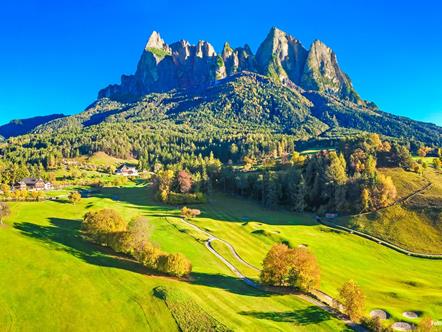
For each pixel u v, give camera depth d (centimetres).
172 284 8581
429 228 14288
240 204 19700
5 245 9462
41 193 19525
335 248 13250
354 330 7512
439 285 10631
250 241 13250
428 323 7531
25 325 6706
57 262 8944
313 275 9100
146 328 6969
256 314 7675
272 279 9219
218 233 13588
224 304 7944
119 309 7388
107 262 9462
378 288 10119
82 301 7494
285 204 19338
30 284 7838
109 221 11225
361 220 15638
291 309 8112
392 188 16538
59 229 11756
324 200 18350
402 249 13312
